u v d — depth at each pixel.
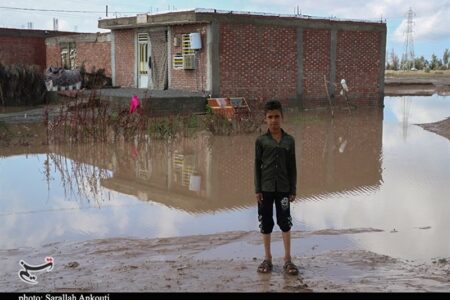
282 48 23.36
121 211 8.30
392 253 6.23
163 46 23.48
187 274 5.32
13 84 21.36
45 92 22.33
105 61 28.16
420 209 8.40
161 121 16.61
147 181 10.50
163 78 23.59
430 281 5.11
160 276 5.27
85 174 11.09
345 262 5.75
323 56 24.86
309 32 24.19
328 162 12.60
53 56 33.03
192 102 20.09
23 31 33.44
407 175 11.05
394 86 47.12
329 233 7.05
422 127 19.22
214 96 21.34
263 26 22.56
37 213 8.15
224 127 16.31
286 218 5.52
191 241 6.67
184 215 8.08
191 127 17.19
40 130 16.11
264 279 5.17
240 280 5.14
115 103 19.55
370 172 11.41
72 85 24.41
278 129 5.60
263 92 22.91
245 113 19.53
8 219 7.79
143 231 7.24
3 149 13.65
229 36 21.61
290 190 5.56
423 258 6.04
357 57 26.19
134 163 12.23
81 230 7.29
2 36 32.75
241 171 11.43
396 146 15.02
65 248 6.41
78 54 30.39
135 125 15.45
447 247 6.47
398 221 7.71
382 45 27.09
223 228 7.37
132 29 25.12
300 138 16.39
